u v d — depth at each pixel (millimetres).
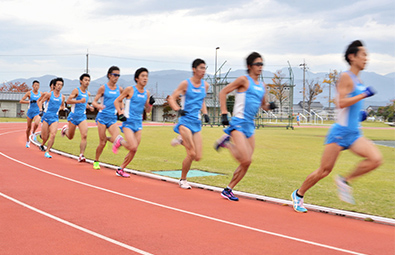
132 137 8211
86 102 10328
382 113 85188
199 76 7070
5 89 79188
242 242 4312
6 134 19672
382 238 4645
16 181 7438
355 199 6797
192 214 5469
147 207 5781
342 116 5312
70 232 4492
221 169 10008
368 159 5258
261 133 28562
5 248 3926
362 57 5254
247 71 6348
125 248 4023
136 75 8180
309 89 78500
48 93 11469
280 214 5664
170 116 59875
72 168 9359
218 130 30953
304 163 11656
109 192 6770
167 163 10859
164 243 4207
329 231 4871
